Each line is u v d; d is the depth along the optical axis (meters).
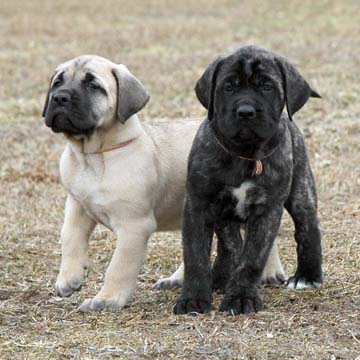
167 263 12.92
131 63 27.12
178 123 12.03
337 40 30.92
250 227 10.66
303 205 11.40
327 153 18.28
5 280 12.16
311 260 11.57
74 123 10.73
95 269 12.72
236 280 10.59
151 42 31.42
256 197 10.48
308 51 28.62
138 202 10.88
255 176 10.38
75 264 11.05
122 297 10.79
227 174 10.38
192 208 10.58
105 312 10.60
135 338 9.55
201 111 20.97
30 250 13.54
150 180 11.05
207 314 10.38
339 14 38.66
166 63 27.14
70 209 11.28
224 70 10.34
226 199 10.55
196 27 35.25
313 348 9.20
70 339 9.59
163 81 24.33
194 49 29.86
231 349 9.17
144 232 10.94
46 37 33.09
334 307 10.60
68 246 11.12
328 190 16.19
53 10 41.22
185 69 26.11
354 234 13.91
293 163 11.16
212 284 11.63
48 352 9.18
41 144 19.59
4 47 30.91
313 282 11.62
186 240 10.60
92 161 10.92
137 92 11.20
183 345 9.31
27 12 40.28
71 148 11.07
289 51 28.84
